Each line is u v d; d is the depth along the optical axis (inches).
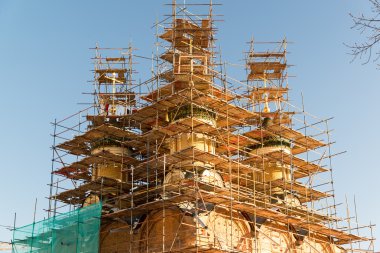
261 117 2036.2
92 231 1675.7
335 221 1994.3
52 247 1753.2
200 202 1599.4
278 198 1908.2
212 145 1771.7
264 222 1792.6
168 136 1801.2
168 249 1581.0
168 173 1727.4
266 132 1999.3
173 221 1606.8
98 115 1982.0
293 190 2003.0
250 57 2247.8
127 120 2000.5
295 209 1907.0
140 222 1683.1
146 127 1983.3
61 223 1760.6
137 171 1793.8
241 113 1851.6
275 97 2191.2
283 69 2250.2
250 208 1658.5
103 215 1717.5
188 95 1731.1
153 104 1780.3
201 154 1622.8
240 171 1846.7
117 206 1787.6
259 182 1844.2
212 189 1635.1
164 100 1752.0
